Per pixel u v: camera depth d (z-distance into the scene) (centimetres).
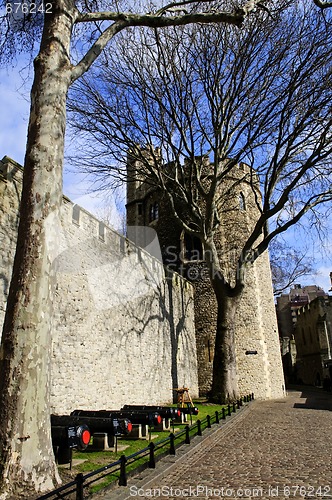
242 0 949
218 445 747
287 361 4447
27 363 454
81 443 548
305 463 594
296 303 5472
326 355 3203
